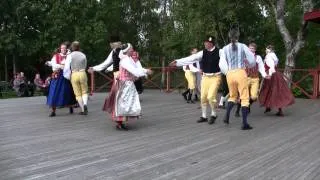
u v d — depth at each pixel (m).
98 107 11.62
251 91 9.68
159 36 31.84
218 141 7.18
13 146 6.75
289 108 11.67
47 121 9.20
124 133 7.87
